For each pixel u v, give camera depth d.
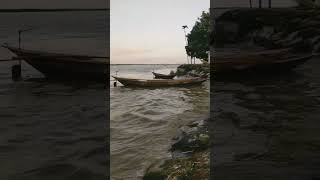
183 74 58.00
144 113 20.09
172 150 10.01
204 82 39.34
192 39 65.56
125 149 10.97
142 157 9.83
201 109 20.27
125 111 20.95
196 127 11.67
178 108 21.58
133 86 36.66
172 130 14.21
